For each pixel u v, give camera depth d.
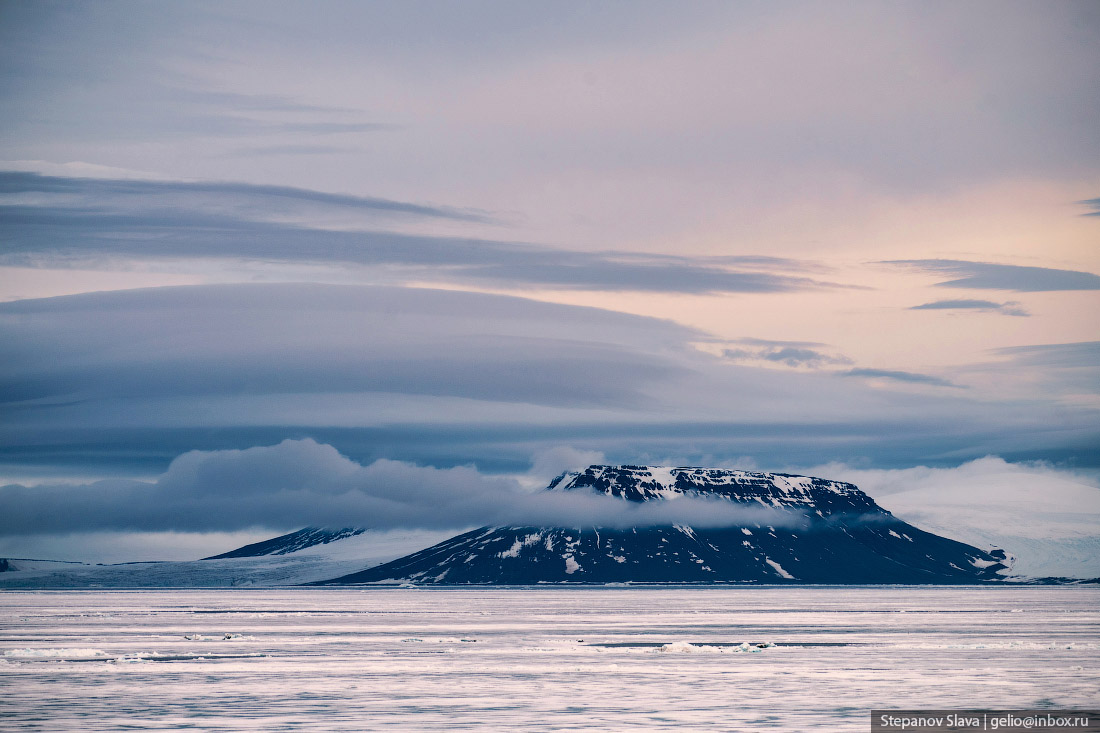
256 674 111.94
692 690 97.50
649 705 88.19
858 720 81.19
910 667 117.75
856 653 137.00
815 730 77.00
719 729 77.12
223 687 100.31
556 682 104.19
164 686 101.06
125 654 138.00
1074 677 107.19
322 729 77.31
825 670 114.56
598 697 92.94
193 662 125.38
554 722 80.06
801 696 93.44
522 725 78.75
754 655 135.25
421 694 95.06
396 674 111.38
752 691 96.81
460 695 94.56
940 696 93.31
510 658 131.88
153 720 81.31
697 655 135.75
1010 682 102.94
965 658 128.75
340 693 96.12
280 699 92.44
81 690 98.44
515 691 97.25
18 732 76.50
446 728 77.56
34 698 93.12
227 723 79.88
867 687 99.19
